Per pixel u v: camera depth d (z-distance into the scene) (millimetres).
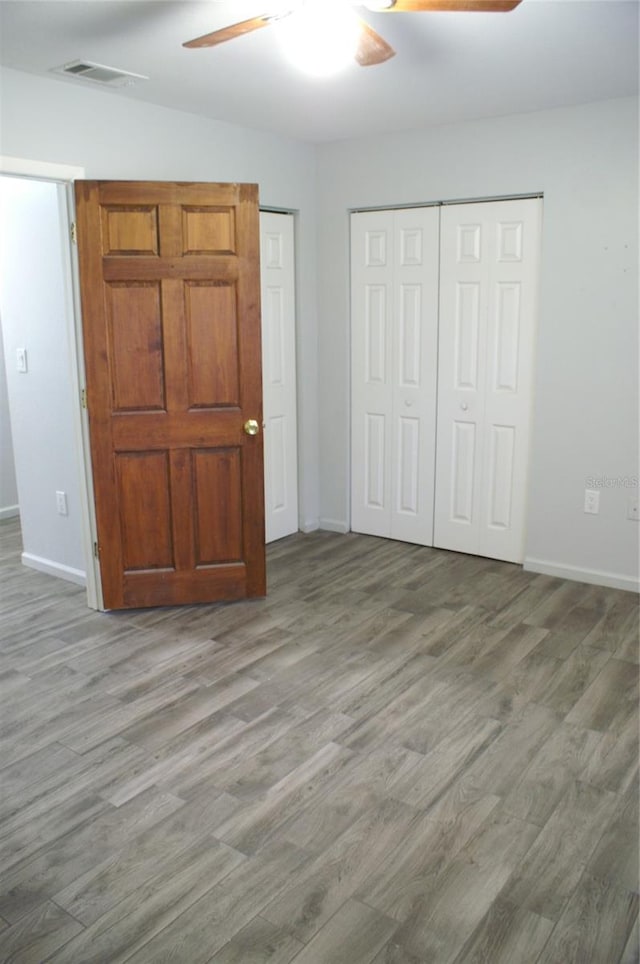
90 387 3342
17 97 2996
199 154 3750
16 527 5027
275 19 1975
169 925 1790
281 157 4219
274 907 1839
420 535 4531
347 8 1912
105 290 3277
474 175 3881
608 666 3018
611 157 3465
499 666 3027
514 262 3877
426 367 4293
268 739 2539
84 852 2027
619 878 1918
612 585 3826
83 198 3174
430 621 3455
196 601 3664
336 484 4809
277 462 4602
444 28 2496
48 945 1737
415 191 4094
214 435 3512
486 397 4109
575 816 2148
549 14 2379
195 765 2402
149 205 3248
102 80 3109
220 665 3057
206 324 3412
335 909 1830
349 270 4469
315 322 4645
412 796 2242
